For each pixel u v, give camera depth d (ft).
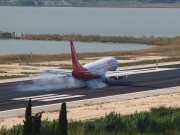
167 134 510.99
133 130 527.40
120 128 525.75
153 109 632.38
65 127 440.04
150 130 527.81
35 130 438.81
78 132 509.76
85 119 587.27
